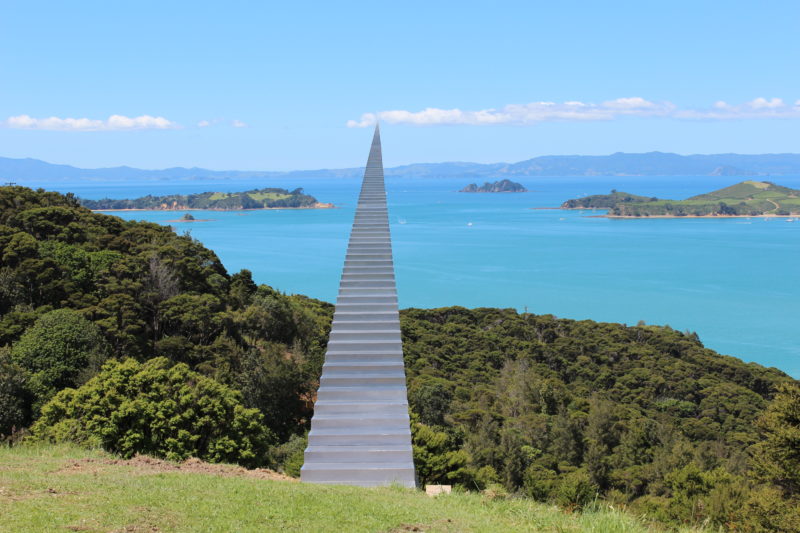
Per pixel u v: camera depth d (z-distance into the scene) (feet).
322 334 204.23
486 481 84.94
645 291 571.28
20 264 162.09
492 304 504.43
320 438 47.80
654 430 184.44
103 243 204.54
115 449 84.99
